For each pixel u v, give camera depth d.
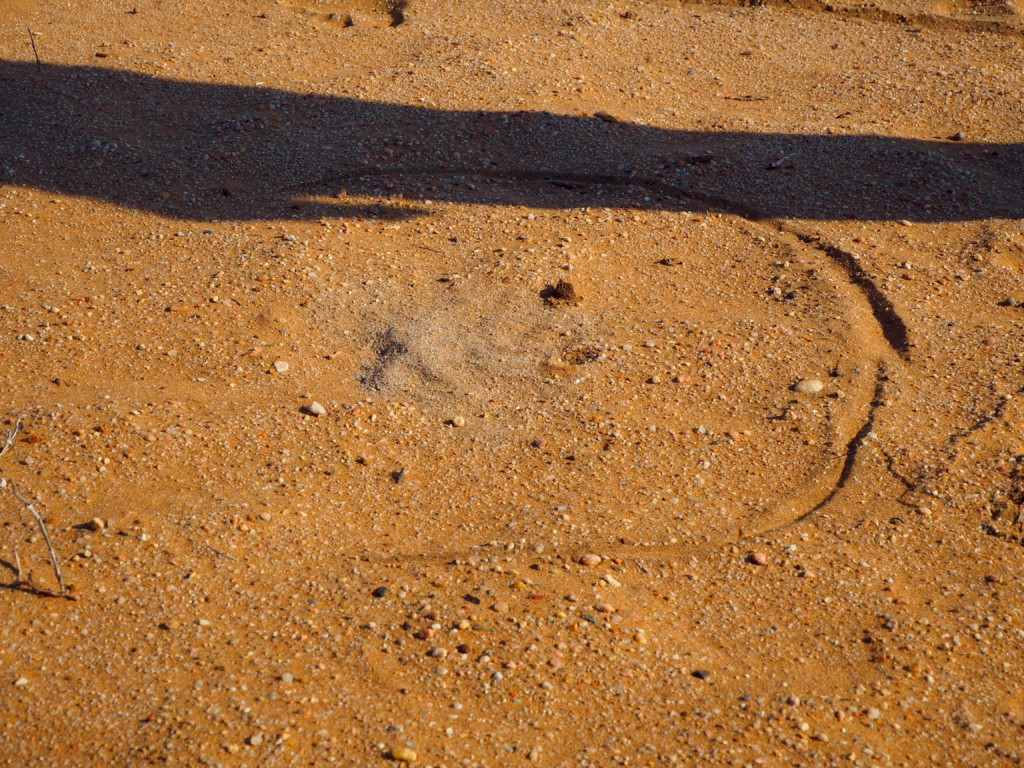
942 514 1.22
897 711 1.08
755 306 1.45
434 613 1.13
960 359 1.37
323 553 1.17
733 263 1.51
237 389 1.32
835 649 1.12
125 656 1.08
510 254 1.50
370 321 1.42
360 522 1.20
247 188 1.61
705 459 1.27
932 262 1.50
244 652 1.09
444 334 1.40
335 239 1.52
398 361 1.37
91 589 1.13
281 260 1.47
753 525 1.21
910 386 1.34
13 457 1.22
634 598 1.15
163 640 1.10
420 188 1.61
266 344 1.37
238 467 1.24
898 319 1.42
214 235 1.52
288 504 1.21
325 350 1.38
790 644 1.12
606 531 1.20
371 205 1.58
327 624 1.12
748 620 1.14
